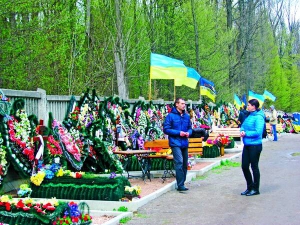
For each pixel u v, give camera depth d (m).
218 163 16.34
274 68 58.59
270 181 12.46
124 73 24.94
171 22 31.20
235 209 9.11
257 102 10.57
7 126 9.83
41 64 18.77
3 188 9.94
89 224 7.53
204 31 32.09
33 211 7.35
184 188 11.12
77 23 20.42
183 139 11.22
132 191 9.58
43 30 18.16
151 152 12.39
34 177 9.73
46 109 11.50
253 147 10.44
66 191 9.53
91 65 23.45
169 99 31.92
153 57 16.73
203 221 8.19
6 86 19.27
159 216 8.62
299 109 66.50
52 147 10.52
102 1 25.50
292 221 8.05
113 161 12.64
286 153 20.39
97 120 12.89
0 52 17.28
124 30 25.77
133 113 15.70
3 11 16.28
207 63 32.50
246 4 48.06
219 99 33.97
